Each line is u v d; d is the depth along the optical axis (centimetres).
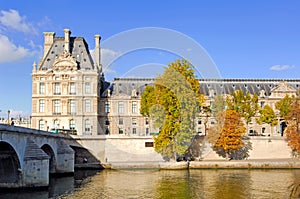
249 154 7306
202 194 3822
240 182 4703
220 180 4869
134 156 4462
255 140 7394
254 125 10256
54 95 9862
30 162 4284
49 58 10250
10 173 4253
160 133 3934
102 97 9788
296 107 7419
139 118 6012
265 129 10294
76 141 6381
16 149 4053
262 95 10706
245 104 8406
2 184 4247
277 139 7450
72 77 9862
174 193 3800
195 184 4406
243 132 6994
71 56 9981
